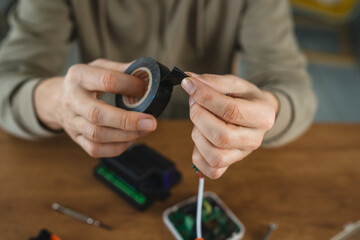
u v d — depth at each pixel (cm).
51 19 58
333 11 149
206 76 35
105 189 46
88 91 37
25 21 58
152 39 65
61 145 52
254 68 63
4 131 53
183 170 49
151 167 45
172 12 62
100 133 37
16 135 51
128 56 68
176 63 68
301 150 53
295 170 50
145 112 34
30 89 46
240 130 33
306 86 55
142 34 65
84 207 44
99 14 62
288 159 52
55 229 41
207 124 32
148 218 43
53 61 59
